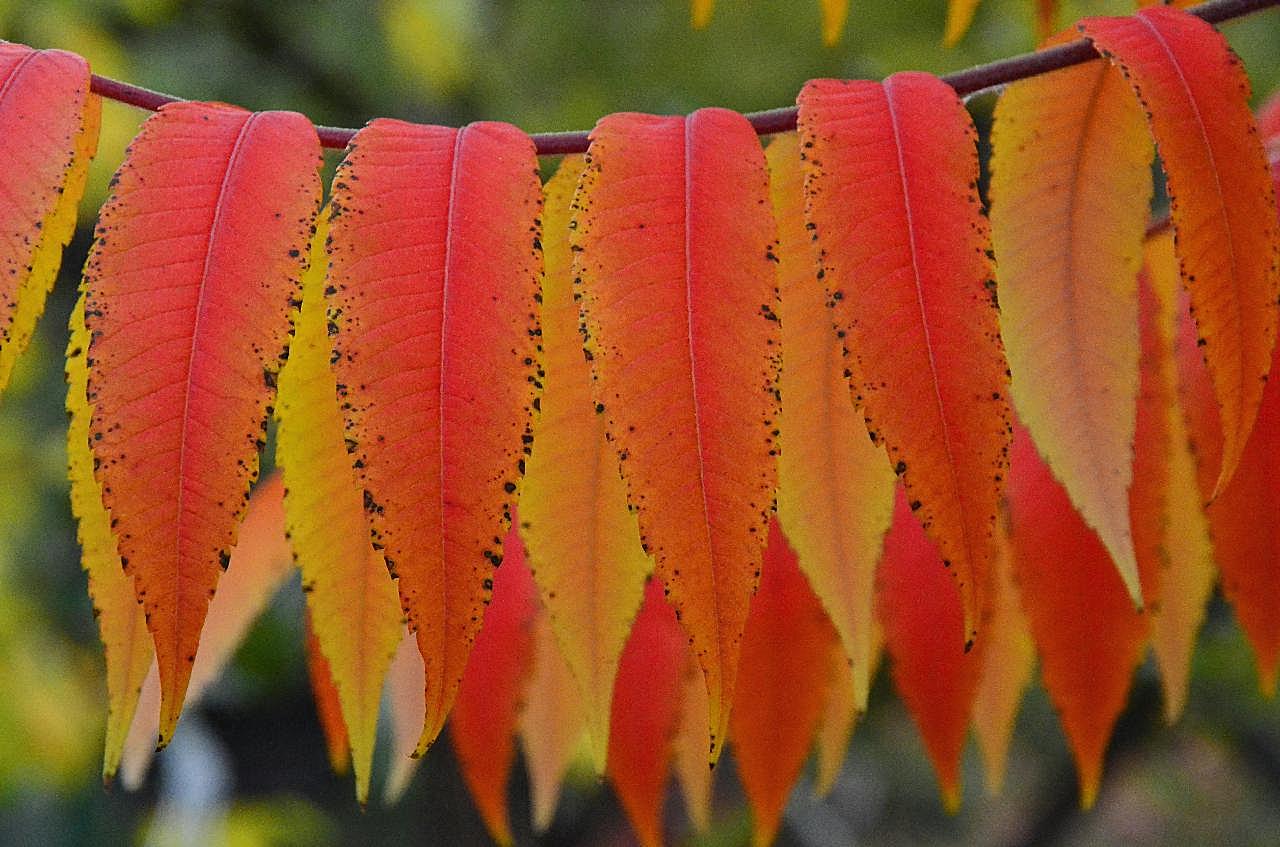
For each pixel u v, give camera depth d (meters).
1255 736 2.18
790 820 2.49
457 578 0.61
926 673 0.70
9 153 0.62
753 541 0.62
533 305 0.62
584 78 3.06
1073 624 0.69
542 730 0.72
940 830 3.25
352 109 3.39
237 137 0.63
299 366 0.65
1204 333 0.63
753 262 0.63
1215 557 0.69
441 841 2.46
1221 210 0.63
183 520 0.61
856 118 0.64
